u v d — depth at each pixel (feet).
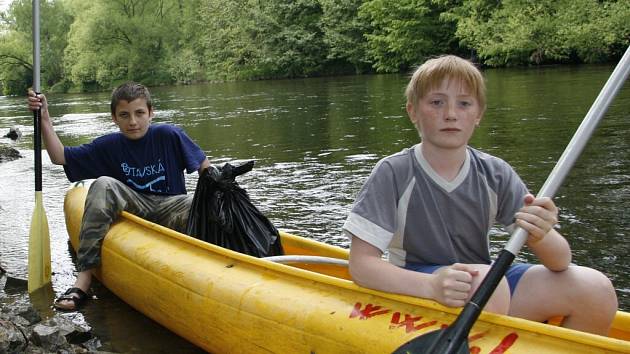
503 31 67.67
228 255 10.02
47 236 13.56
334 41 88.28
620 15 58.54
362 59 85.61
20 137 40.83
